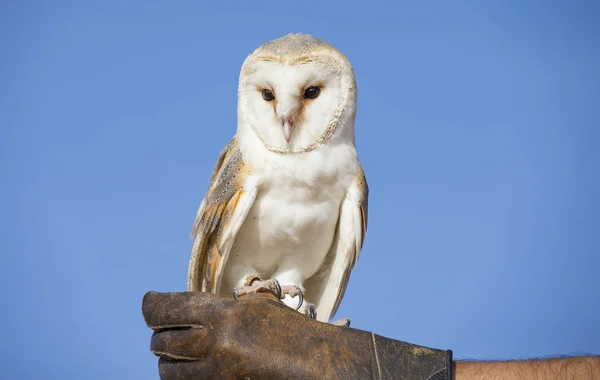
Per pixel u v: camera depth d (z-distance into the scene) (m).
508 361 5.70
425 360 5.61
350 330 5.86
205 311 5.87
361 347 5.70
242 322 5.78
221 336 5.72
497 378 5.55
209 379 5.74
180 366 5.88
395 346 5.71
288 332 5.76
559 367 5.54
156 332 6.13
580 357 5.63
